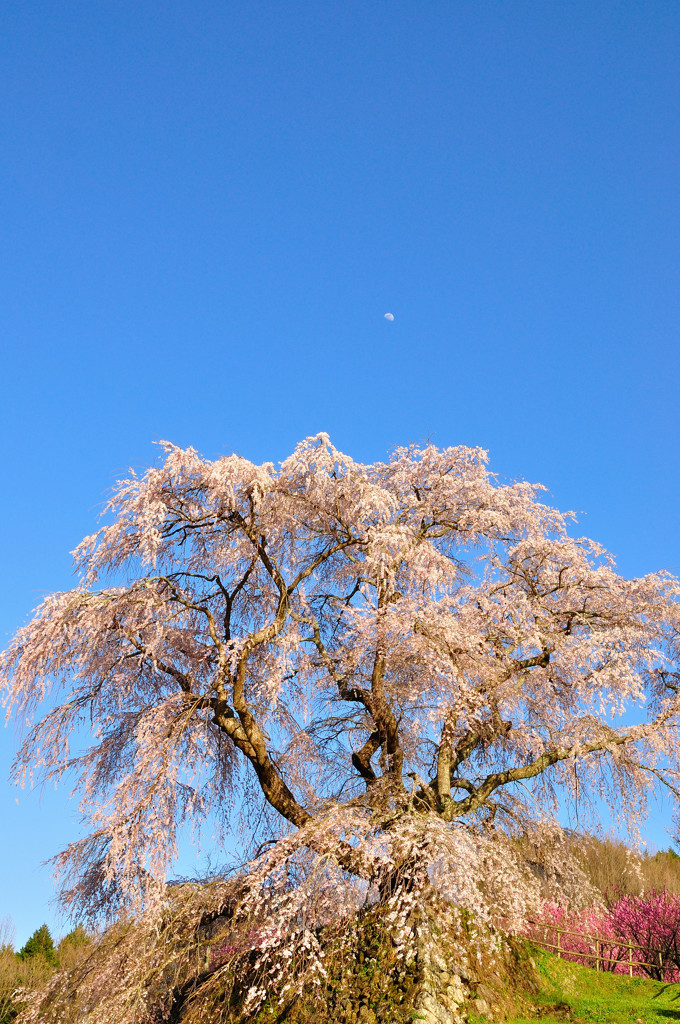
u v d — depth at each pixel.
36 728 10.89
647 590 12.02
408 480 13.34
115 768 11.67
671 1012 9.34
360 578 12.25
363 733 12.19
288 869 9.57
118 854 9.15
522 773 11.45
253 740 10.94
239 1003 9.52
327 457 11.19
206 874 10.98
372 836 9.58
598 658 11.02
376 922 9.39
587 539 13.23
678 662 12.46
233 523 11.12
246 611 12.52
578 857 12.59
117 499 10.95
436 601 10.98
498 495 13.03
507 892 9.51
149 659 11.39
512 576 12.50
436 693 10.55
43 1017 10.95
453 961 9.19
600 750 11.29
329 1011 8.73
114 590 10.27
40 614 9.98
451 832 9.06
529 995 9.72
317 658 12.38
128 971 9.73
